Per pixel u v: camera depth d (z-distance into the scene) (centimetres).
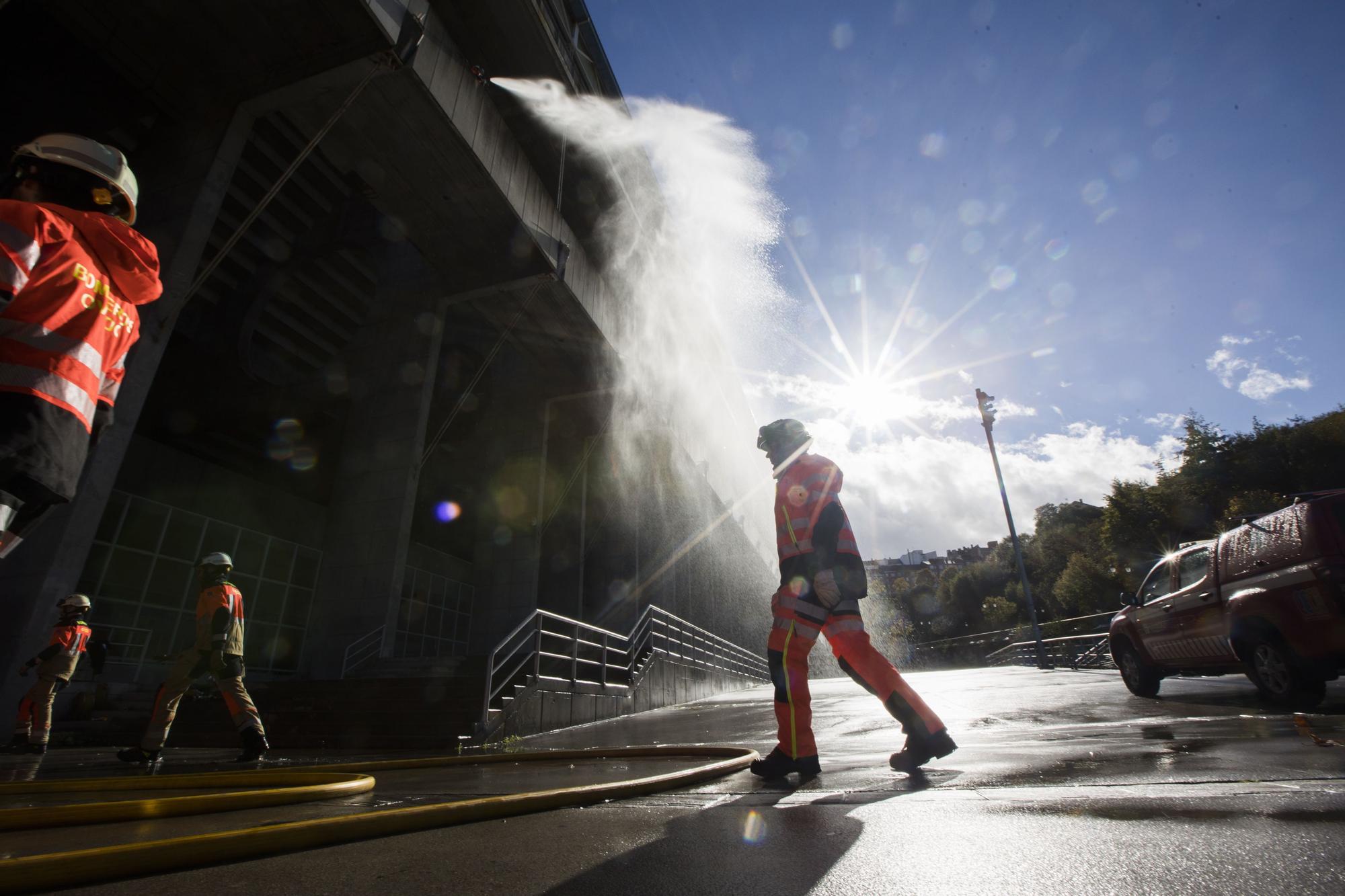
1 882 104
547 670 1438
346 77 1256
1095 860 108
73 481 153
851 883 103
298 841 136
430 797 219
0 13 1185
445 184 1567
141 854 117
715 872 113
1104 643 1507
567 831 153
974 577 7275
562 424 2778
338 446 2186
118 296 174
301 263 1892
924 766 258
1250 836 116
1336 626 429
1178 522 3744
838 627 252
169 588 1616
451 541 2581
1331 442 3353
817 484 261
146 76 1276
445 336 2405
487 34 1655
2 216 149
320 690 898
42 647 909
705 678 1845
